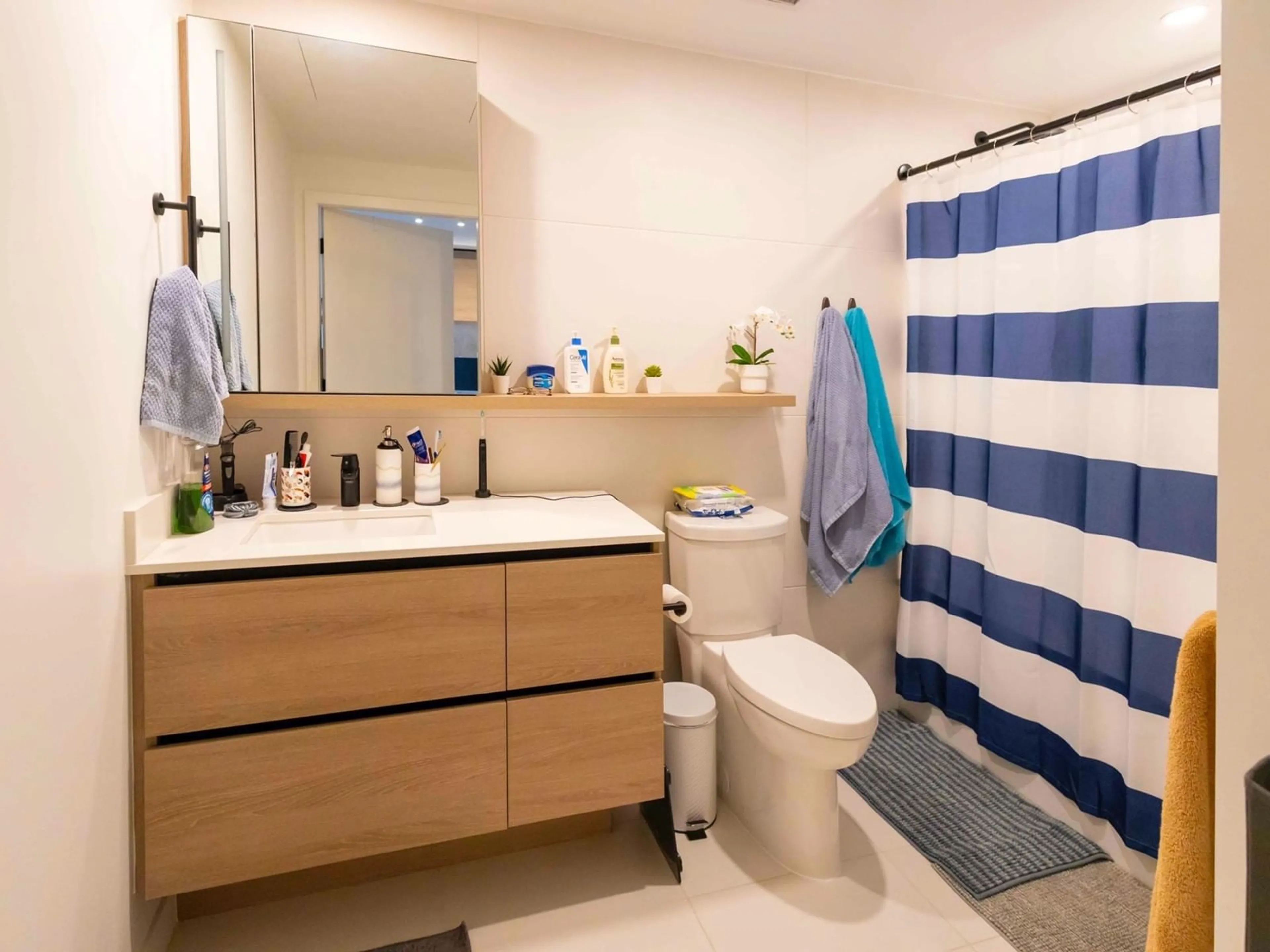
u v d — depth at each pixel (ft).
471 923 5.32
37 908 3.16
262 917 5.33
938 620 7.84
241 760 4.60
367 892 5.62
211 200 5.68
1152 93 5.45
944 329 7.62
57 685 3.37
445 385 6.47
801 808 5.82
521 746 5.22
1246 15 1.44
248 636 4.57
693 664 6.94
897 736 7.97
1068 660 6.37
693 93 7.23
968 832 6.32
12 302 2.94
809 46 7.09
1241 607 1.47
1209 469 5.22
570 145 6.88
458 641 5.03
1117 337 5.81
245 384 5.96
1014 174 6.70
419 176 6.31
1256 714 1.44
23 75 3.04
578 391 6.79
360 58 6.12
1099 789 6.04
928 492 7.84
